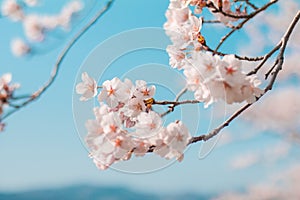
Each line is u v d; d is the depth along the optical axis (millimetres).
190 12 834
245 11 881
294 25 767
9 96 996
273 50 752
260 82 719
